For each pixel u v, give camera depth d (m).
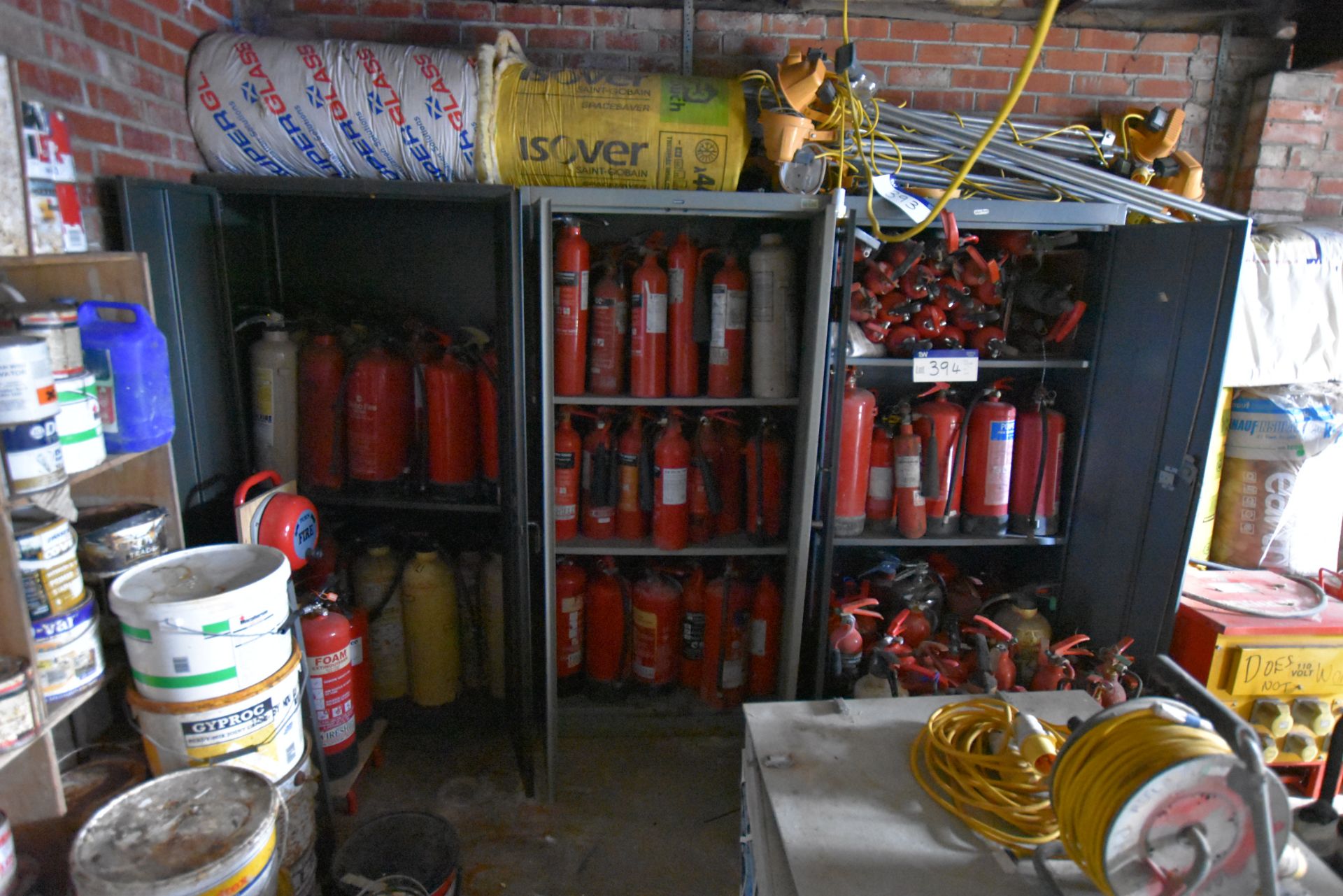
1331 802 1.17
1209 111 2.46
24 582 1.24
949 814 0.98
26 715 1.22
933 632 2.29
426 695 2.26
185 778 1.35
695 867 1.87
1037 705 1.21
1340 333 2.18
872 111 2.01
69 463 1.31
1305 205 2.47
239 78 1.85
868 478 2.25
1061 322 2.14
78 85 1.51
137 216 1.63
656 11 2.28
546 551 1.94
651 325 2.07
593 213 1.98
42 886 1.34
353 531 2.35
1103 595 2.16
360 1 2.24
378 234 2.29
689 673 2.43
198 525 1.88
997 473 2.22
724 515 2.28
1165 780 0.73
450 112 1.86
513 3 2.25
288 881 1.52
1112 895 0.78
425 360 2.12
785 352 2.07
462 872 1.81
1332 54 2.26
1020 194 2.11
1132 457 2.04
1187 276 1.85
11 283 1.51
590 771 2.20
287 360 2.06
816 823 0.95
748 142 1.94
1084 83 2.41
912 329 2.12
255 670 1.45
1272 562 2.26
